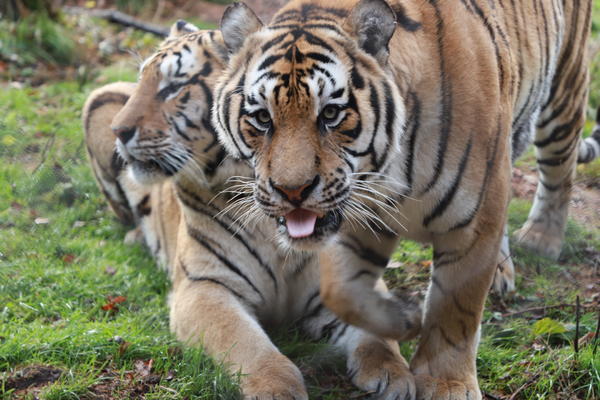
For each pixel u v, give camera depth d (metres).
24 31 17.09
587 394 7.41
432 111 6.52
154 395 7.15
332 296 7.33
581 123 10.64
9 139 12.77
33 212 11.27
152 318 8.80
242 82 6.40
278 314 8.90
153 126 8.70
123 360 7.68
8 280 9.16
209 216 8.55
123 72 16.25
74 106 14.70
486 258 7.09
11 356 7.48
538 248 10.50
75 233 11.05
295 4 6.80
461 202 6.75
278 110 6.02
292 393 7.09
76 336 7.79
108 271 9.86
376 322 7.19
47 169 11.97
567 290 9.62
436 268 7.26
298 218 6.33
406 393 7.12
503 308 9.26
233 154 6.68
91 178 12.41
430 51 6.56
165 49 9.06
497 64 6.99
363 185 6.52
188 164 8.57
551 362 7.83
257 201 6.33
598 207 11.50
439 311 7.27
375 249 7.49
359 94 6.10
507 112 7.15
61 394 7.01
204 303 8.16
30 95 15.00
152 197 10.65
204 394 7.16
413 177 6.68
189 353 7.64
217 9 21.17
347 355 8.05
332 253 7.32
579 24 10.13
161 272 10.13
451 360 7.28
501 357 8.12
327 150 6.05
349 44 6.20
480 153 6.70
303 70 5.96
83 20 19.05
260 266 8.57
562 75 10.17
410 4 6.69
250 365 7.40
